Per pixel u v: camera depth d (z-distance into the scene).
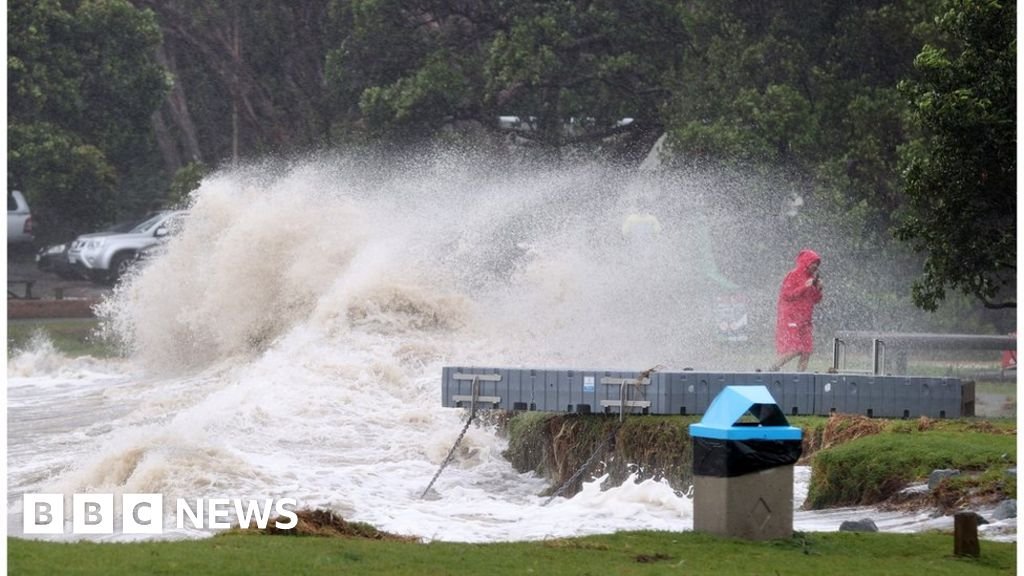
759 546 28.14
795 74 97.12
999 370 76.62
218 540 28.45
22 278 129.00
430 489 46.09
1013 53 45.09
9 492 43.19
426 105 113.38
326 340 73.88
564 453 47.16
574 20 113.25
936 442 38.38
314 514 31.62
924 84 48.50
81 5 124.12
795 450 29.22
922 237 48.53
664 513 37.94
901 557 27.48
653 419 43.03
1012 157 45.12
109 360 89.88
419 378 66.75
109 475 44.44
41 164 122.69
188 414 56.78
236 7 133.50
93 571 24.05
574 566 25.69
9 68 119.06
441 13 119.88
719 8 102.25
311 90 132.25
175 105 142.88
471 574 24.73
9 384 77.81
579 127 118.31
